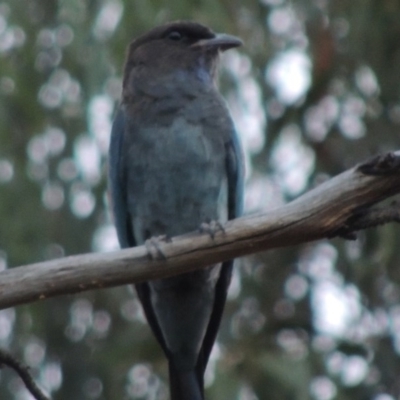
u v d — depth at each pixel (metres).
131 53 10.81
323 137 13.28
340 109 13.26
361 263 12.83
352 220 8.16
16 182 12.82
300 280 13.33
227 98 12.39
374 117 13.16
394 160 7.98
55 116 12.93
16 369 8.44
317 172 13.13
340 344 12.76
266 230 8.16
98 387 13.26
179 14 12.22
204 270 9.69
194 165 9.86
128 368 12.88
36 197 12.84
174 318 9.89
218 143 9.92
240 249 8.20
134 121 10.03
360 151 13.16
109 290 13.30
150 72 10.47
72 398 13.19
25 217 12.74
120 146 10.08
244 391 12.34
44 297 8.01
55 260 8.02
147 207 9.93
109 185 10.23
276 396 12.38
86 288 8.05
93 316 13.45
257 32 12.82
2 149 12.76
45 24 12.85
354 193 8.09
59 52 12.72
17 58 12.85
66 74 12.89
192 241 8.15
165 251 8.10
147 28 12.17
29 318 13.11
